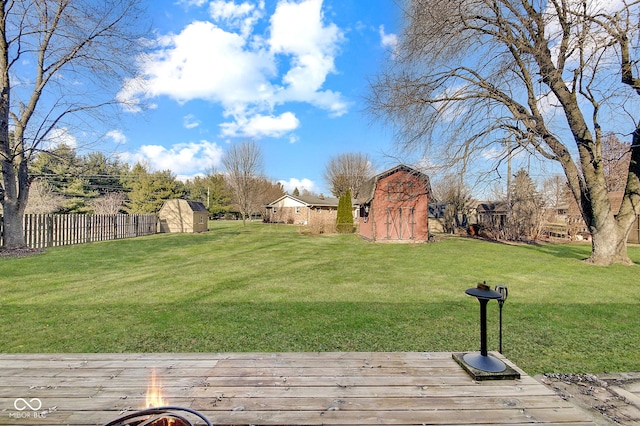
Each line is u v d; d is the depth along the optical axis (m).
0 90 9.96
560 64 8.72
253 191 34.94
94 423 1.65
